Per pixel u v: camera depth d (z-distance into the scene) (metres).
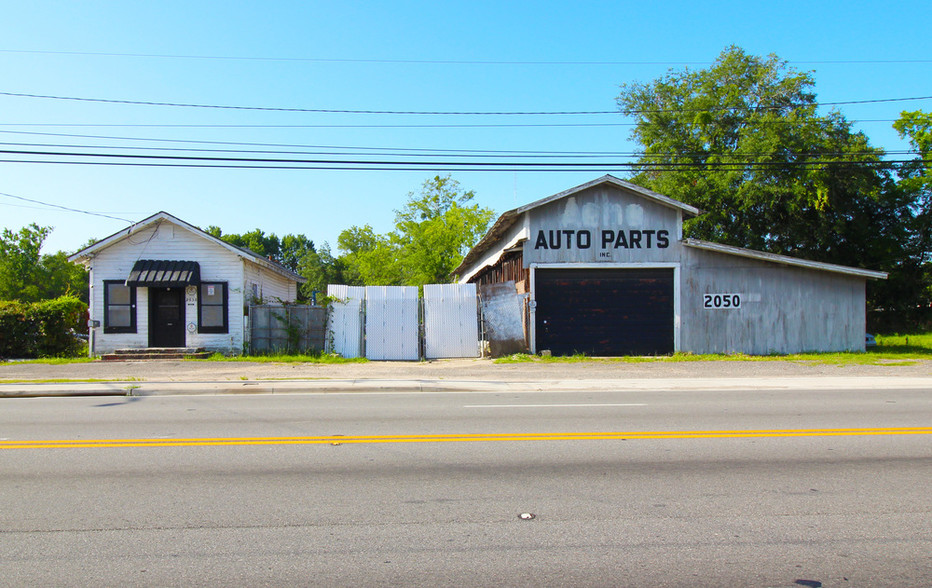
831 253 45.88
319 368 18.12
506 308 21.81
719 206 41.09
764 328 22.53
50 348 22.56
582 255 22.16
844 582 4.17
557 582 4.18
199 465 7.12
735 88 42.09
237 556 4.60
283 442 8.30
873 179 43.09
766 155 38.47
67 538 4.95
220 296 21.94
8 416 10.59
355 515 5.45
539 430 9.09
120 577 4.26
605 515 5.44
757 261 22.56
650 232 22.31
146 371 17.30
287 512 5.54
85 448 7.99
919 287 47.91
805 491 6.09
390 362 20.41
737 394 13.31
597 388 14.23
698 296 22.41
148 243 21.86
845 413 10.60
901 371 17.44
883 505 5.68
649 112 43.19
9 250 63.81
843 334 22.88
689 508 5.61
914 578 4.23
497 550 4.70
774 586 4.12
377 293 21.89
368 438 8.54
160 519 5.37
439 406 11.55
